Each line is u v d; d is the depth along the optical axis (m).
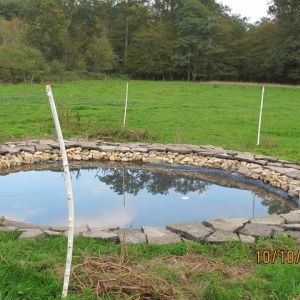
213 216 8.34
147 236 5.71
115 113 17.86
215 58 50.66
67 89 28.86
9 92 25.27
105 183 10.43
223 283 4.54
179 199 9.41
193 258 5.16
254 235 5.79
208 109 20.30
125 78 50.41
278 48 44.59
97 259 4.87
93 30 51.50
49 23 45.00
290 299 4.16
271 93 31.16
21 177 10.57
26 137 13.28
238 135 14.58
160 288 4.31
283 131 15.50
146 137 13.69
